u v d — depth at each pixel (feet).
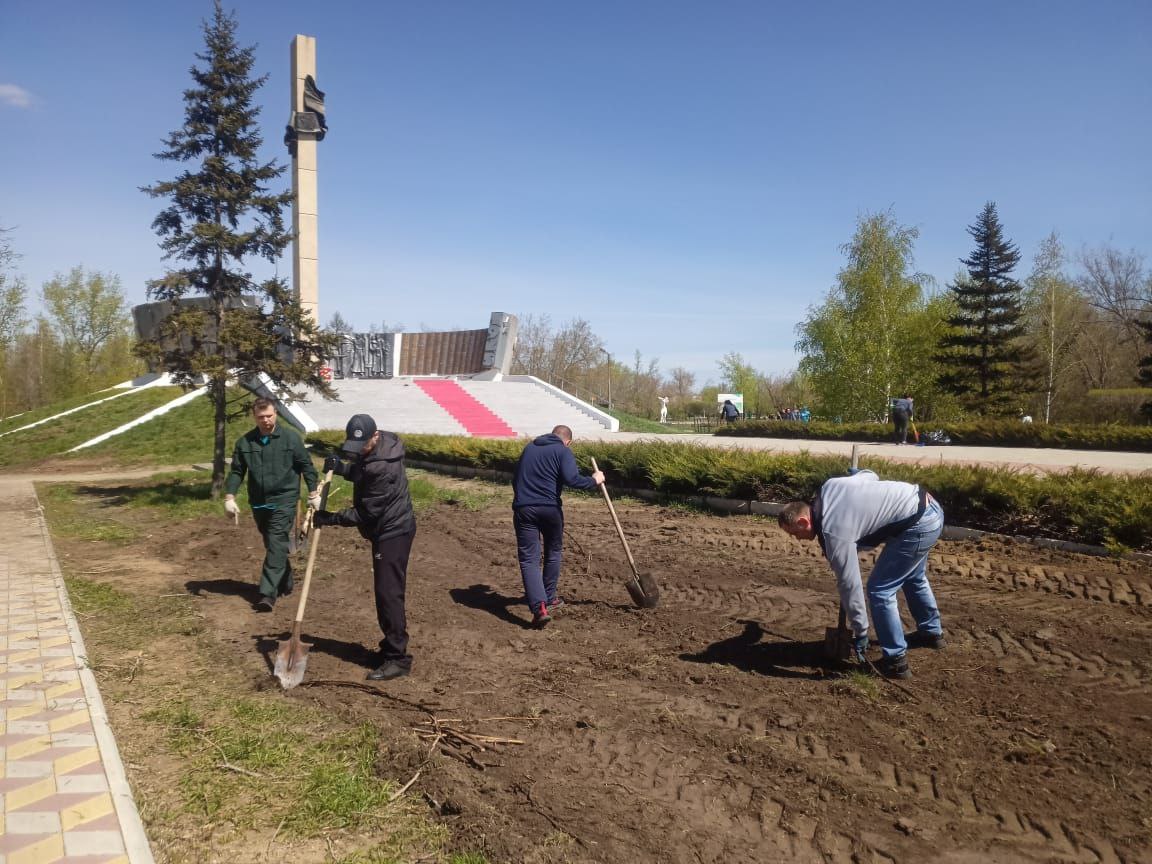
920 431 83.15
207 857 10.18
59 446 81.66
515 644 18.85
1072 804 11.07
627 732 13.75
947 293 128.67
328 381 49.80
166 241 44.62
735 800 11.49
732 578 23.80
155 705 15.24
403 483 17.07
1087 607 19.30
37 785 11.83
